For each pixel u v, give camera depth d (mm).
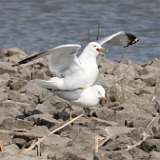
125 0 39625
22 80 17922
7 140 13289
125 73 19844
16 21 33938
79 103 15281
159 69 20453
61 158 12164
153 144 12883
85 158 12102
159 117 15023
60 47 14781
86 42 28781
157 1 39500
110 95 16766
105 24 33562
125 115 15078
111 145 12844
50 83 15273
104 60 21500
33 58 15094
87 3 38812
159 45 28609
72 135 13594
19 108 15477
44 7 37875
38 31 31578
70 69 15352
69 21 34125
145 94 17266
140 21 34531
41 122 14430
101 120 14703
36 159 12102
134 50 27359
